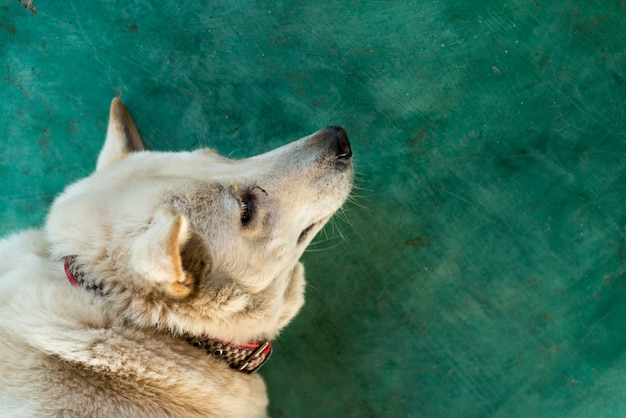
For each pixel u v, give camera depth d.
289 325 1.00
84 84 1.02
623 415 0.95
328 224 1.00
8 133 1.02
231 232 0.77
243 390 0.82
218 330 0.78
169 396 0.77
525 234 0.97
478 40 0.99
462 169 0.98
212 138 1.01
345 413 0.98
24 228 1.02
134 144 0.86
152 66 1.02
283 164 0.82
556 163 0.97
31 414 0.74
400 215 0.99
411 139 0.99
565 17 0.98
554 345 0.96
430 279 0.98
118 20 1.02
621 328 0.96
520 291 0.97
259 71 1.01
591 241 0.97
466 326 0.98
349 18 1.00
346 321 0.99
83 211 0.76
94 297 0.76
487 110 0.98
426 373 0.98
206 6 1.01
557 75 0.98
